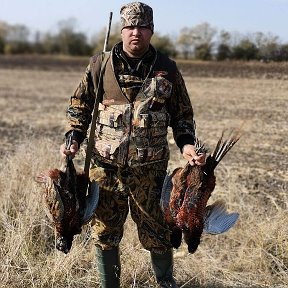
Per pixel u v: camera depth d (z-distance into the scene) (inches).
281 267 204.5
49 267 202.5
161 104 163.2
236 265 210.7
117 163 164.4
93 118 165.9
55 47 2009.1
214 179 158.7
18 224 228.1
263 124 366.6
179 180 158.6
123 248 211.6
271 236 218.5
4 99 732.7
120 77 161.9
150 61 163.2
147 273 204.2
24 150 301.1
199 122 441.1
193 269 209.0
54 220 161.3
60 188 159.3
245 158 336.2
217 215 160.9
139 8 157.0
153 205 169.5
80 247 212.4
